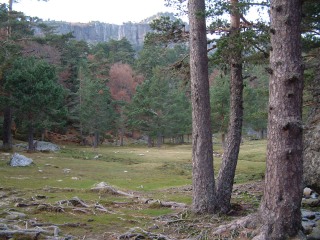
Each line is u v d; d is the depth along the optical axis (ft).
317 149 29.30
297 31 17.93
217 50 27.17
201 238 19.57
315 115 32.91
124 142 178.91
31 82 86.99
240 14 26.91
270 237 17.29
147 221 24.81
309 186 29.37
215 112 117.39
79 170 64.59
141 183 51.88
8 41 92.17
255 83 133.18
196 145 26.43
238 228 19.39
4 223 22.11
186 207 29.14
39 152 93.20
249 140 161.99
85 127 147.33
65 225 22.77
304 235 17.40
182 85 35.29
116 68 214.48
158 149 139.44
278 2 18.03
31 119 91.25
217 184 27.07
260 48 28.19
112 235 20.98
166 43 32.96
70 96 165.17
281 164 17.52
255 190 39.75
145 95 157.89
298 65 17.69
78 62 187.62
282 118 17.57
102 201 31.99
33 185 43.01
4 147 88.28
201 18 26.73
